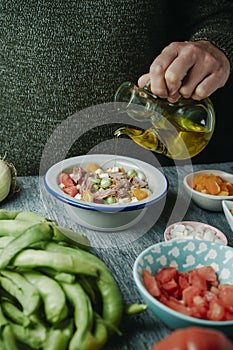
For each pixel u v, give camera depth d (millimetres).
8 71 1607
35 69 1607
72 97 1658
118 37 1620
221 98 1931
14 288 970
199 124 1248
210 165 1709
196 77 1246
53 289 958
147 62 1695
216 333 739
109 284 1017
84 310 944
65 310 942
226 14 1647
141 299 1096
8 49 1583
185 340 727
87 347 911
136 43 1651
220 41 1544
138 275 1020
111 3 1580
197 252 1131
